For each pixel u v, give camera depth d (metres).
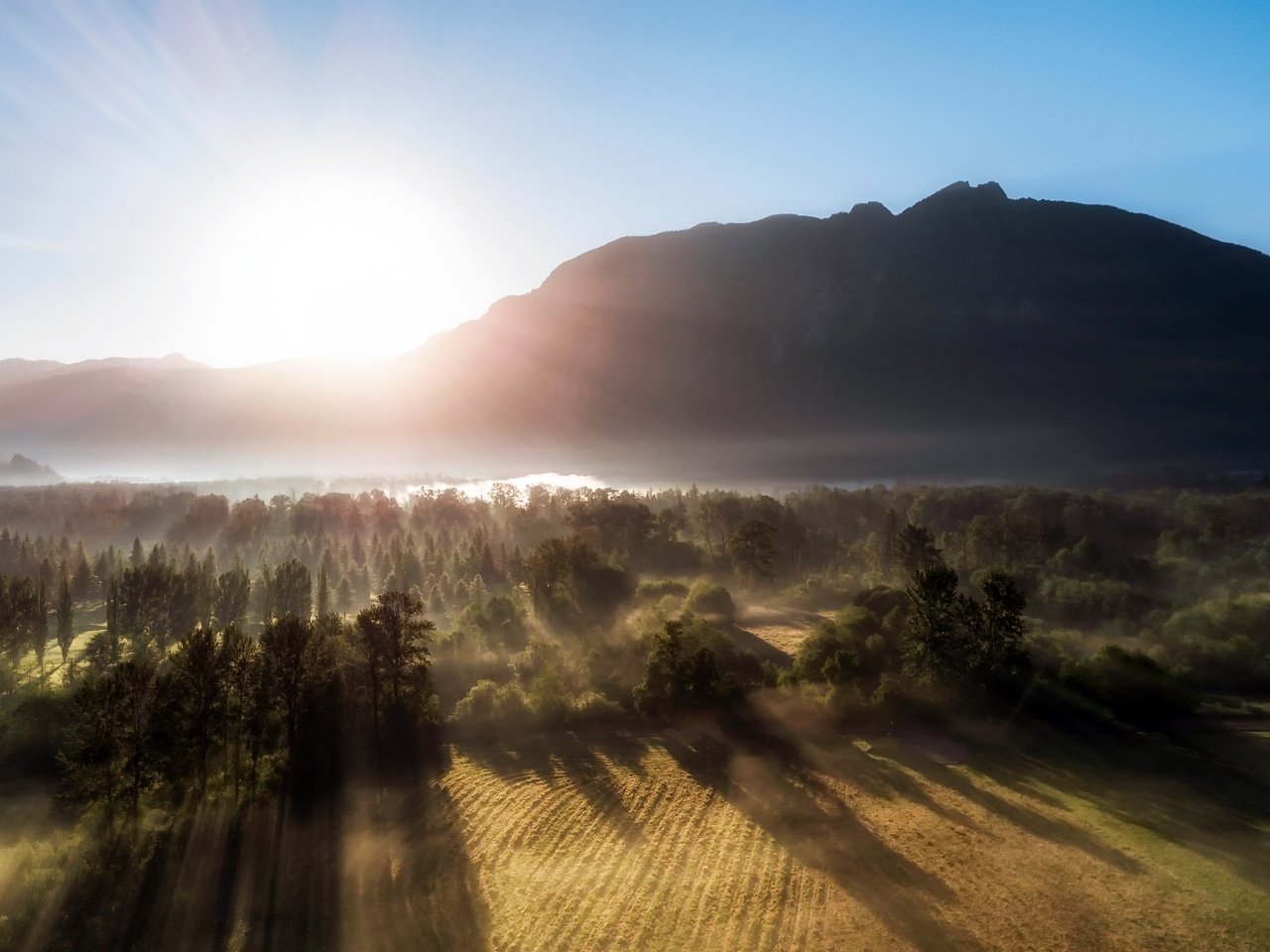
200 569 113.06
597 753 66.38
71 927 41.97
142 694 53.31
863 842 49.75
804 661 77.25
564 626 101.25
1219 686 76.38
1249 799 55.28
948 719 69.81
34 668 94.75
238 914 43.88
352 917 43.31
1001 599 71.50
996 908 42.19
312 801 57.66
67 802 52.03
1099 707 69.44
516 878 46.62
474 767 63.78
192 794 55.12
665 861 48.22
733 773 61.62
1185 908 41.97
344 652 68.31
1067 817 52.66
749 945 39.44
